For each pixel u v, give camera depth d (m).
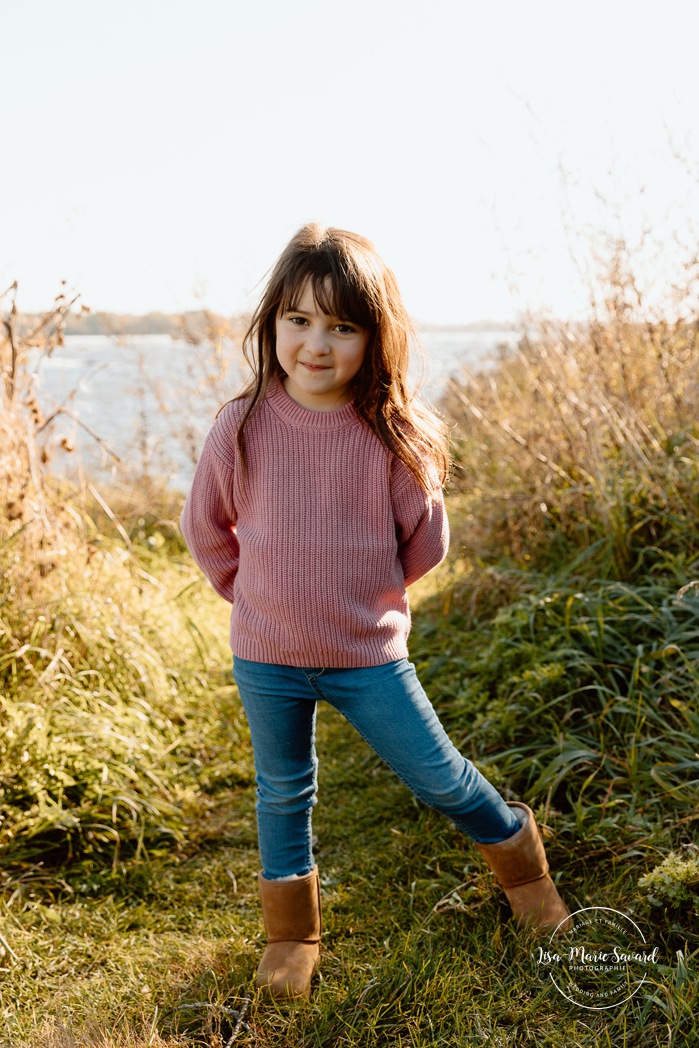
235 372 6.59
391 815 2.99
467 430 6.19
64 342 4.04
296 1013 2.09
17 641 3.47
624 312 4.25
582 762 2.89
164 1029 2.09
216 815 3.18
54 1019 2.12
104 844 2.92
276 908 2.25
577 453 4.27
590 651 3.29
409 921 2.44
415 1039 1.97
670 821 2.58
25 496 3.88
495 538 4.50
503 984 2.13
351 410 2.16
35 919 2.56
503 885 2.34
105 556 4.29
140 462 6.84
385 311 2.10
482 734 3.14
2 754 3.00
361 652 2.15
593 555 3.95
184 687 3.92
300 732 2.25
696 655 3.04
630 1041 1.94
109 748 3.19
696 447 3.93
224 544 2.33
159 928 2.55
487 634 3.89
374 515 2.17
